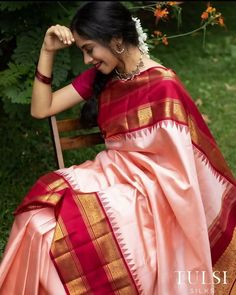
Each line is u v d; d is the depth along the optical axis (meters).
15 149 3.55
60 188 2.27
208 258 2.18
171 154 2.20
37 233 2.16
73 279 2.14
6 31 3.35
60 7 3.45
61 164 2.54
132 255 2.15
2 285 2.26
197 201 2.16
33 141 3.62
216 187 2.34
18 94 3.05
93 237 2.15
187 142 2.19
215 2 5.95
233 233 2.41
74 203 2.19
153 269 2.18
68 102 2.46
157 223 2.17
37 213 2.22
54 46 2.30
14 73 3.07
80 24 2.10
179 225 2.23
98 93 2.38
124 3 3.90
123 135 2.30
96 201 2.19
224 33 5.29
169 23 5.33
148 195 2.21
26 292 2.19
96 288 2.15
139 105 2.26
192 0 5.95
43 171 3.41
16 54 3.22
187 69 4.66
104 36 2.09
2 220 3.01
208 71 4.65
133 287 2.15
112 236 2.15
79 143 2.60
